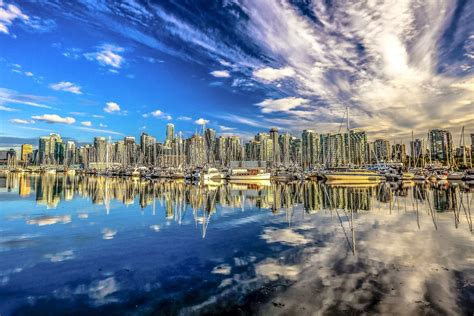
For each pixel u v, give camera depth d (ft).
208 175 312.91
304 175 344.90
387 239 63.21
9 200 140.15
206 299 34.78
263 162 385.29
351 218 89.81
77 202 133.59
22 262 48.75
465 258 49.21
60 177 433.48
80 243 61.05
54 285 39.47
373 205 123.34
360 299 34.14
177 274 43.09
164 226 79.10
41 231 72.38
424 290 36.42
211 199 149.38
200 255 52.31
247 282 39.63
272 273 42.96
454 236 66.03
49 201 136.56
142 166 520.01
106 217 93.76
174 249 56.34
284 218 91.50
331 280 39.99
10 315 31.86
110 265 47.29
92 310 32.73
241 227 77.46
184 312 31.91
